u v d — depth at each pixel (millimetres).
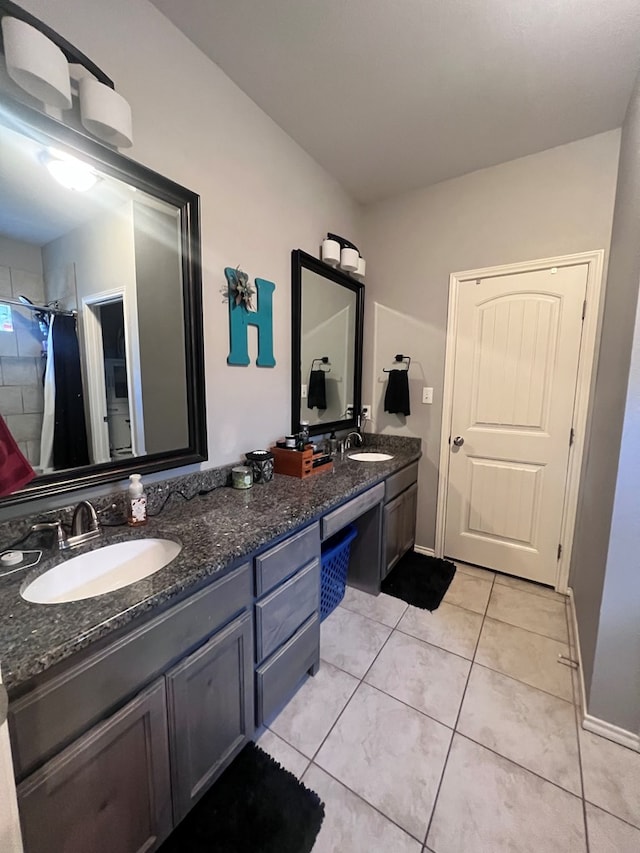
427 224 2543
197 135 1512
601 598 1330
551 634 1903
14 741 664
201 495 1629
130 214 1300
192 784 1037
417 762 1255
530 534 2393
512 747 1311
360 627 1945
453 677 1622
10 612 811
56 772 717
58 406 1171
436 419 2645
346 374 2719
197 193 1532
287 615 1376
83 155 1131
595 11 1287
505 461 2434
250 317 1842
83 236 1184
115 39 1213
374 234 2762
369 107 1790
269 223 1922
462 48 1452
